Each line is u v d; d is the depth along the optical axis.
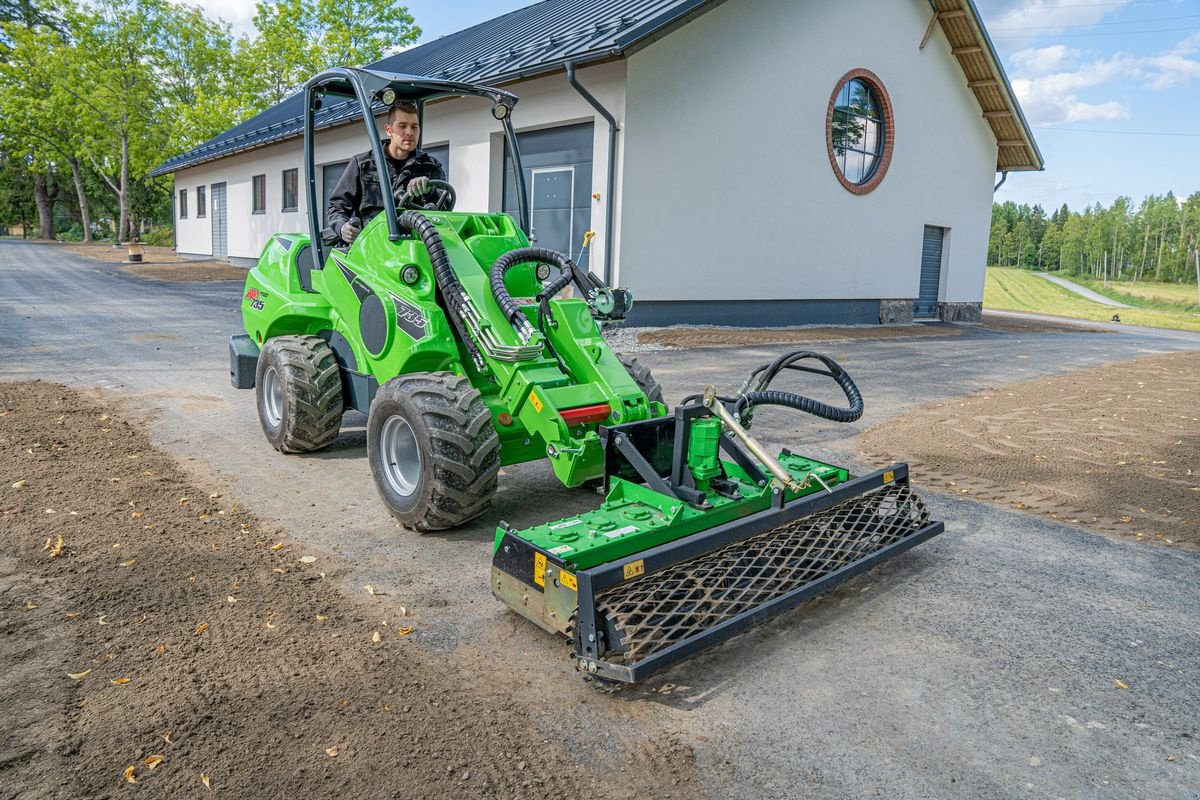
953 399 8.13
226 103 34.00
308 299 5.27
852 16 14.92
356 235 4.80
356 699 2.63
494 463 3.93
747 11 12.97
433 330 4.18
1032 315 29.06
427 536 4.10
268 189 22.27
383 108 5.41
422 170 5.15
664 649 2.68
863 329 15.52
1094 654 3.10
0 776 2.20
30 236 66.06
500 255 4.40
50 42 36.69
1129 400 8.11
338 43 34.66
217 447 5.56
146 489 4.58
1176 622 3.39
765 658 3.02
